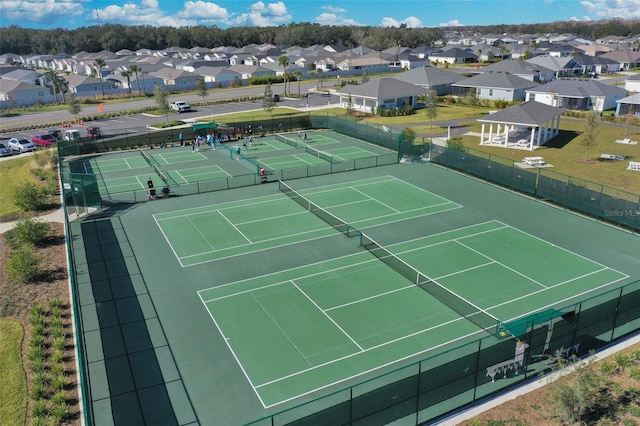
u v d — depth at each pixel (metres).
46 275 26.44
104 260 28.11
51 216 35.84
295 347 19.94
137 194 39.78
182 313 22.55
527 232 30.88
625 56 125.38
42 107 90.56
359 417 14.84
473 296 23.53
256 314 22.36
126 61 140.62
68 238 28.62
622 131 58.38
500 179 39.91
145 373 18.48
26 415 16.39
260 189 40.56
